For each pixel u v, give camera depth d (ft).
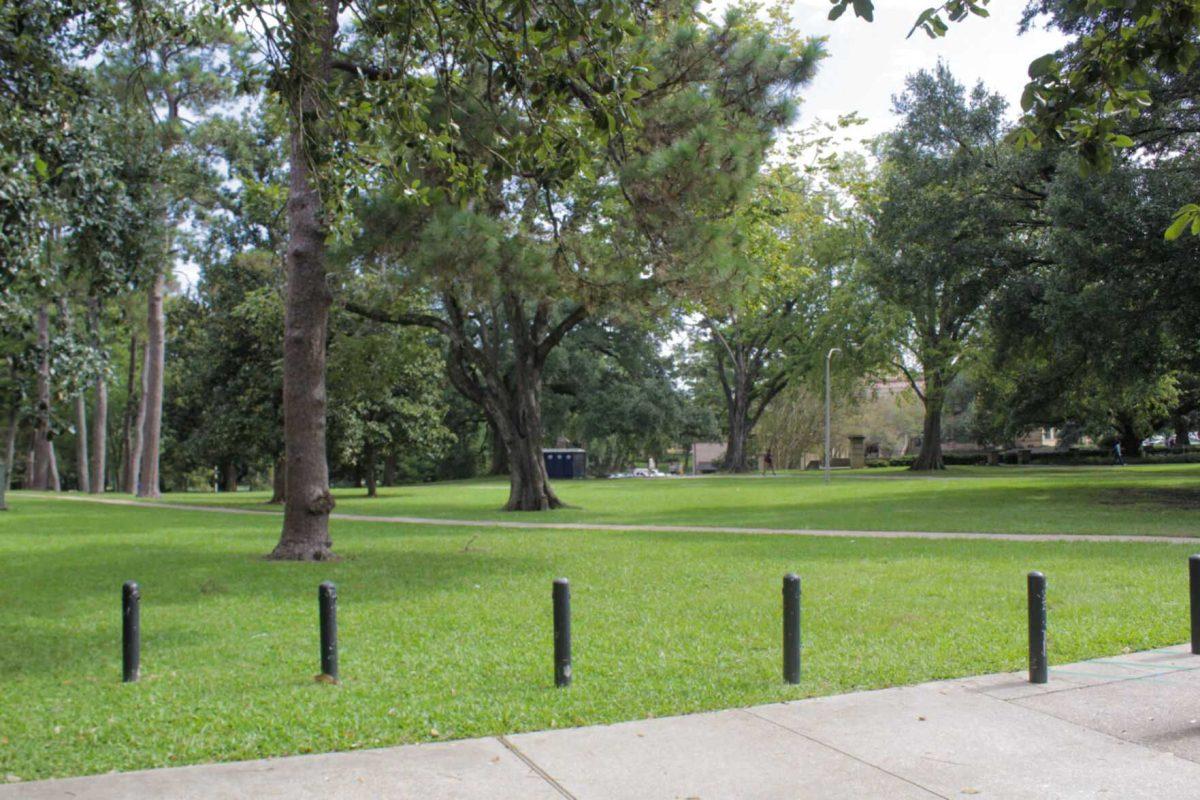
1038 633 23.06
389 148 36.37
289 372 51.31
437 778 16.92
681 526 71.87
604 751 18.30
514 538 62.34
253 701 21.81
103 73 73.05
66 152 42.86
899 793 16.21
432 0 26.12
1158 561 44.11
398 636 29.35
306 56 28.50
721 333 202.59
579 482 176.96
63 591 39.19
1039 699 21.72
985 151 92.02
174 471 236.84
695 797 16.05
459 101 38.65
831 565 44.78
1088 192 72.28
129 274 53.26
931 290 98.68
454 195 30.32
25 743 19.02
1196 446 217.15
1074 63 22.95
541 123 25.32
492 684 23.25
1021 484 116.88
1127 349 75.25
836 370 174.60
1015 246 91.66
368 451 131.34
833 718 20.30
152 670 25.09
